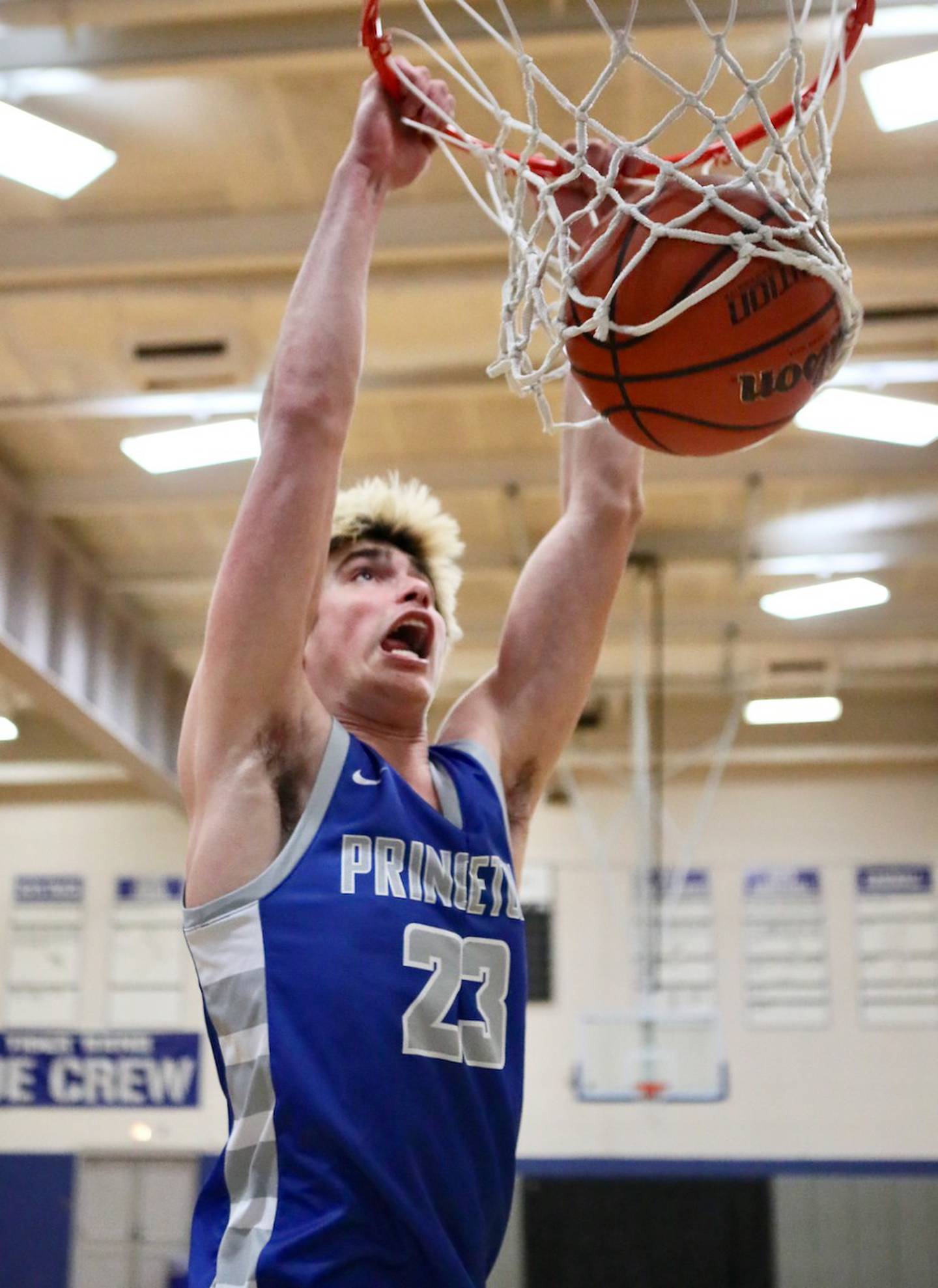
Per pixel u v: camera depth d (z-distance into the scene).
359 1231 1.58
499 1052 1.78
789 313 1.83
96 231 6.36
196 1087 12.43
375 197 1.99
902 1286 8.84
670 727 12.69
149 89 5.50
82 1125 12.40
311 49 5.20
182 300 6.68
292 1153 1.60
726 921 12.48
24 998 12.70
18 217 6.36
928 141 5.88
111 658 10.11
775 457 8.27
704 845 12.65
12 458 8.44
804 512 9.26
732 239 1.80
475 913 1.82
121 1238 9.97
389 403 7.84
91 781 13.09
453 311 6.80
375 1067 1.64
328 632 2.04
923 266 6.39
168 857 12.94
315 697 1.83
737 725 12.59
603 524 2.22
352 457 8.49
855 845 12.59
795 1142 11.92
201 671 1.85
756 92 1.93
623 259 1.85
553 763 2.15
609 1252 8.91
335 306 1.87
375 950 1.70
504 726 2.11
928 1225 8.93
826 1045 12.16
